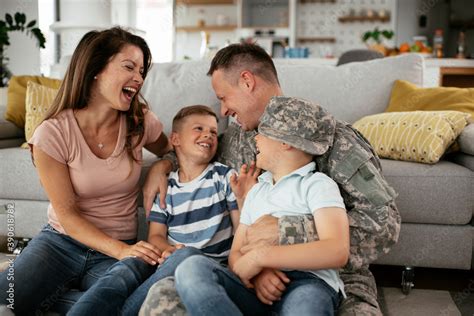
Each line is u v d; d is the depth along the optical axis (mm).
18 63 4875
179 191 1529
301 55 6492
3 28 3803
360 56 3906
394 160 1981
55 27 4379
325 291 1081
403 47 6402
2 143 2418
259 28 7809
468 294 1806
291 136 1187
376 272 2053
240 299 1126
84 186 1459
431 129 1880
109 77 1426
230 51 1472
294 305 1033
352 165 1226
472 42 7457
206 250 1481
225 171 1546
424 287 1886
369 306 1190
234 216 1496
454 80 6070
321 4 7957
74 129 1451
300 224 1115
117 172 1494
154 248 1350
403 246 1814
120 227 1531
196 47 8188
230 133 1684
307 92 2379
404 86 2309
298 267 1055
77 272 1447
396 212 1278
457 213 1794
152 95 2420
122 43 1443
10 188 2111
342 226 1081
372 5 7891
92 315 1135
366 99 2363
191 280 1024
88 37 1450
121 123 1529
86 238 1383
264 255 1070
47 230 1505
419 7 7625
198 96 2381
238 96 1455
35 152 1416
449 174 1788
